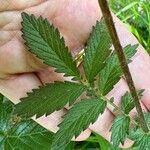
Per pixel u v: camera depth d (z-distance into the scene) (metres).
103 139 0.21
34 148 0.22
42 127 0.22
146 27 0.27
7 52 0.19
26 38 0.15
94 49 0.15
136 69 0.20
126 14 0.28
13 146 0.22
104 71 0.16
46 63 0.15
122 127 0.16
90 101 0.15
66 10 0.19
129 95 0.16
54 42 0.15
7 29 0.19
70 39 0.20
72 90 0.15
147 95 0.20
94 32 0.15
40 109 0.15
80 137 0.21
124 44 0.21
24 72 0.19
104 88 0.15
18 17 0.18
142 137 0.17
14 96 0.20
